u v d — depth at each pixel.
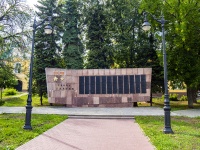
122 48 20.06
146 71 17.27
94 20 20.94
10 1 17.73
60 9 20.80
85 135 7.97
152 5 17.80
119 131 8.73
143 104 20.84
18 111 13.97
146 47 19.92
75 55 20.55
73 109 15.73
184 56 16.70
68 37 20.55
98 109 15.73
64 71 17.66
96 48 20.44
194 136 7.43
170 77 17.61
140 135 7.96
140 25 21.00
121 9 21.16
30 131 8.20
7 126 8.90
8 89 30.30
